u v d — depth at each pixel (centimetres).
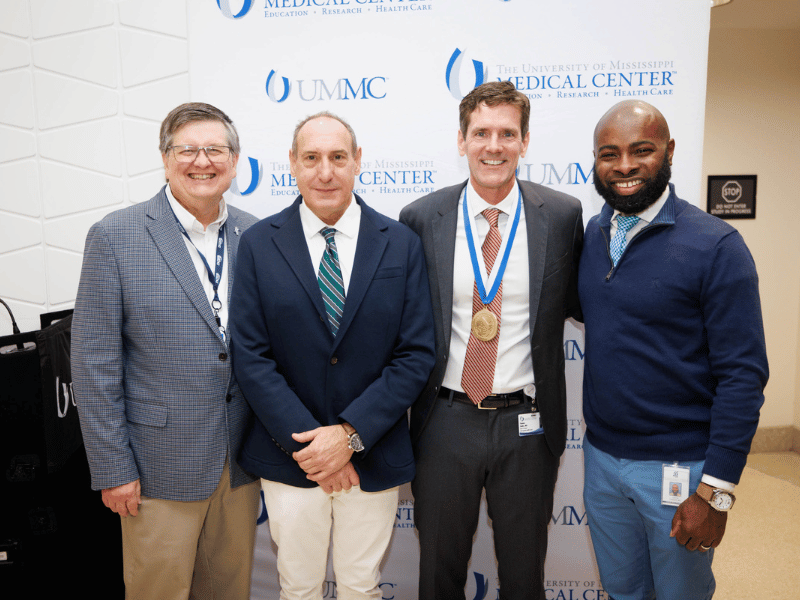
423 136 197
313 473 141
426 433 159
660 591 150
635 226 145
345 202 147
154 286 146
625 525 155
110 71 202
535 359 151
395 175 199
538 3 188
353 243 152
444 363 153
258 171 201
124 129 204
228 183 153
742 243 134
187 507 152
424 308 151
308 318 145
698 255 135
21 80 203
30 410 156
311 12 193
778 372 380
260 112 199
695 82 188
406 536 210
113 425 144
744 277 132
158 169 206
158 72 201
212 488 151
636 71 189
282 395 142
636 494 146
